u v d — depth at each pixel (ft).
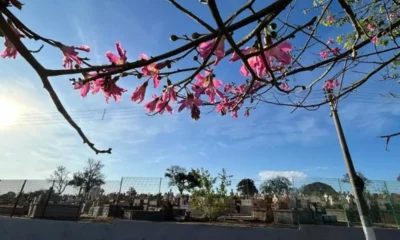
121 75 3.93
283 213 40.91
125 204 52.24
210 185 46.11
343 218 44.42
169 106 4.36
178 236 23.58
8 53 3.47
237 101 7.37
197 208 45.98
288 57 3.23
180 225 23.91
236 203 59.41
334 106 9.81
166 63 3.92
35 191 41.14
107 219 41.60
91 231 24.09
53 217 38.01
